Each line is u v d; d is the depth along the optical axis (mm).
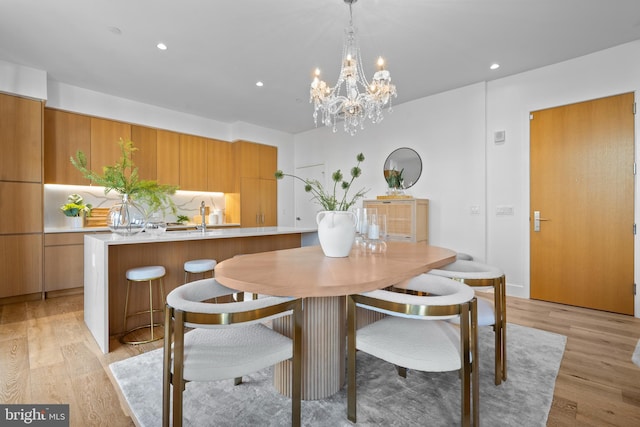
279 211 6098
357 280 1347
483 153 3834
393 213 4199
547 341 2365
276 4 2377
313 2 2352
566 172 3312
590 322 2791
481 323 1671
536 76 3484
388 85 2449
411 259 1882
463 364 1204
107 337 2156
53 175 3824
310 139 6027
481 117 3848
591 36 2838
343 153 5414
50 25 2648
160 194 2904
